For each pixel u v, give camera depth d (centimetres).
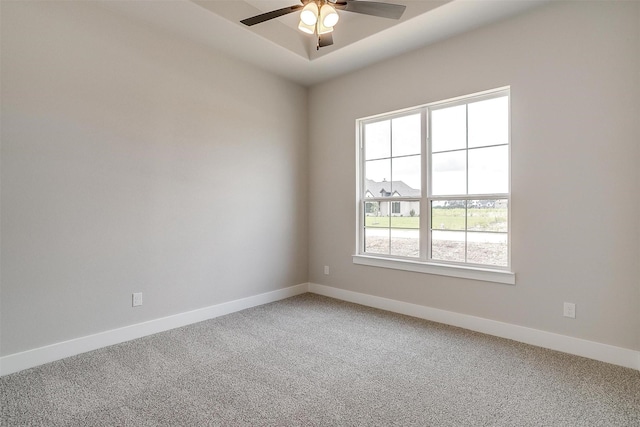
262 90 378
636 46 220
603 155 233
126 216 272
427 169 329
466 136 307
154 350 253
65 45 239
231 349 255
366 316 335
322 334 286
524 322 269
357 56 344
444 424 166
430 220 331
